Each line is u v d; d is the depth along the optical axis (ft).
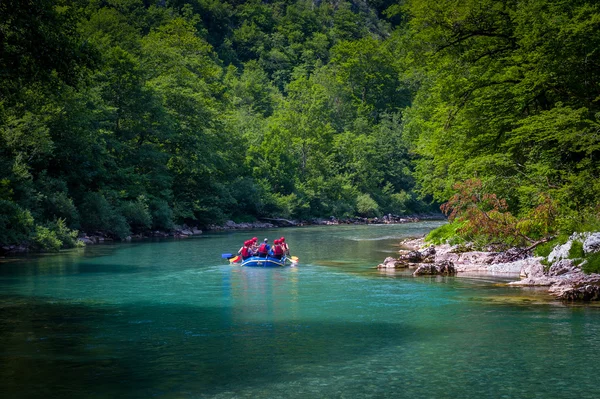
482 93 85.61
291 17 564.30
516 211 84.23
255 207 234.38
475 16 83.76
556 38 69.87
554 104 79.56
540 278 59.98
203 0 524.93
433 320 42.29
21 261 89.51
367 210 285.84
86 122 139.85
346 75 383.24
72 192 144.97
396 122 337.31
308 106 313.12
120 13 404.98
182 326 40.86
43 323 41.93
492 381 28.04
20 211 107.76
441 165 106.22
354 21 578.66
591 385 27.32
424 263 71.26
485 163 82.64
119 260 91.09
